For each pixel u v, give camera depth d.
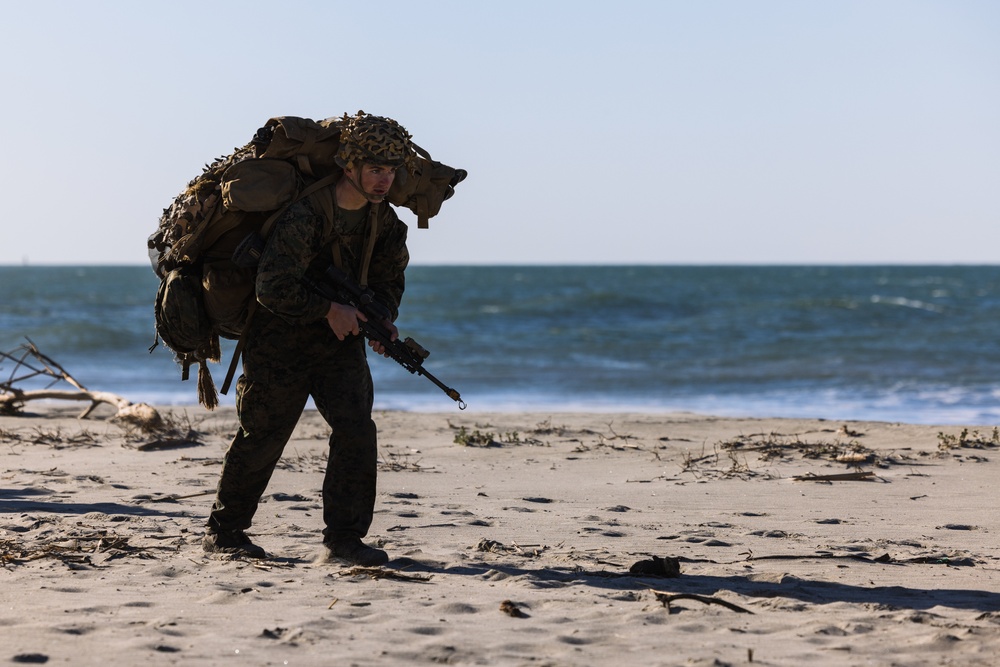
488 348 48.81
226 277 7.73
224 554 8.40
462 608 6.86
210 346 8.22
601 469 15.07
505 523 10.58
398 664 5.67
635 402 29.20
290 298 7.50
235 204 7.40
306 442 17.83
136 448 16.84
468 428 20.12
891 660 5.83
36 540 9.18
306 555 8.61
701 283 160.62
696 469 14.99
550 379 35.94
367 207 7.79
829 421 21.41
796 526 10.64
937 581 8.01
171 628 6.28
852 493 12.88
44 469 14.41
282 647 5.93
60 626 6.27
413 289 131.12
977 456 15.96
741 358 43.44
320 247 7.67
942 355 43.44
